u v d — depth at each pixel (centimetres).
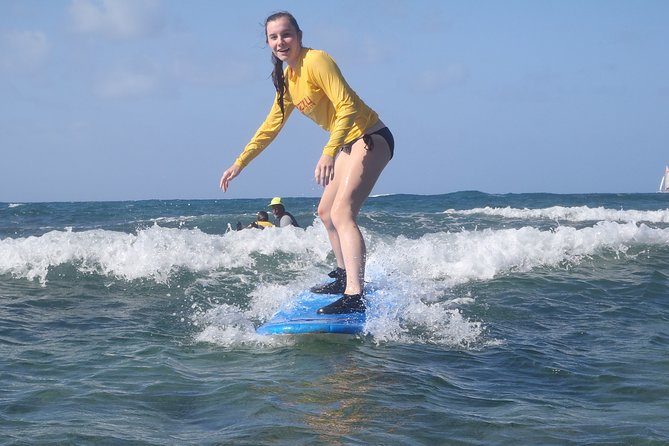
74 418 328
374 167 493
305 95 482
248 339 507
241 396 364
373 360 448
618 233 964
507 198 3050
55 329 554
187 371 420
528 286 741
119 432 308
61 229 1778
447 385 394
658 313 617
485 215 1903
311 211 2117
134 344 496
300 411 339
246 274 822
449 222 1630
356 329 501
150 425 319
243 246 923
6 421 323
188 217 2002
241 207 2847
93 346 489
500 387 392
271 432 307
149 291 734
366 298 545
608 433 311
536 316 604
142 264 827
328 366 431
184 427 317
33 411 340
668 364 441
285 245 941
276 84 494
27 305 659
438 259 843
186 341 508
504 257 851
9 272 801
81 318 600
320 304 532
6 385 388
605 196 3120
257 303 675
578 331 546
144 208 2816
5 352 471
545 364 442
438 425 320
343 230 503
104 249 851
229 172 517
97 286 754
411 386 386
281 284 768
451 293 707
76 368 427
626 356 464
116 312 629
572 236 933
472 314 609
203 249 887
